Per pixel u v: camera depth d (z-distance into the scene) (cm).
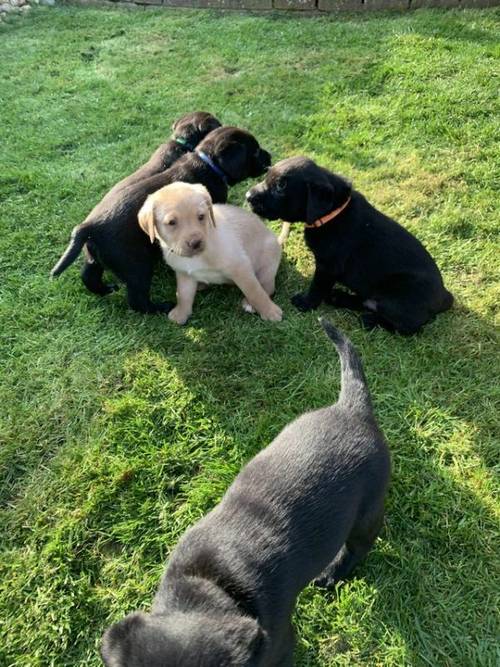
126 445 75
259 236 90
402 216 104
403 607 59
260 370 82
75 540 66
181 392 80
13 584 63
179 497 70
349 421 56
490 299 88
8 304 95
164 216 80
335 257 84
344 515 51
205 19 196
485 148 117
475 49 149
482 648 56
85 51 182
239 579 46
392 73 144
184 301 89
